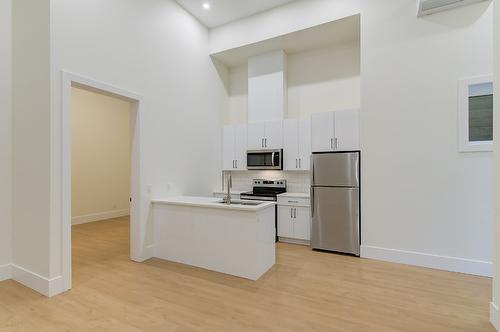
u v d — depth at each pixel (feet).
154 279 9.85
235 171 18.67
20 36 9.60
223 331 6.71
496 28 6.93
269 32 14.99
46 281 8.56
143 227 11.95
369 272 10.44
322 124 14.03
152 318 7.27
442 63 10.74
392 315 7.41
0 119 9.62
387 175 11.73
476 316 7.35
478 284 9.32
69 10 9.26
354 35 14.74
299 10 14.10
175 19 14.19
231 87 19.38
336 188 12.87
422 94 11.07
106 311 7.63
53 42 8.74
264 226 10.52
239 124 17.63
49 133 8.61
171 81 13.82
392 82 11.62
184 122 14.70
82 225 19.12
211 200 12.25
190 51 15.28
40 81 8.87
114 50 10.85
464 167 10.40
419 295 8.54
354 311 7.61
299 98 16.83
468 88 10.31
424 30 11.04
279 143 16.22
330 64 15.99
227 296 8.52
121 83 11.12
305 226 14.39
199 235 11.14
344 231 12.67
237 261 10.21
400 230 11.50
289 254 12.78
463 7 10.41
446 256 10.66
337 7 13.01
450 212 10.62
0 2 9.64
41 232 8.79
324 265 11.26
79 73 9.52
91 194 20.54
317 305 7.95
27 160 9.27
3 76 9.70
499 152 6.76
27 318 7.27
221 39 16.53
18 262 9.61
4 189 9.74
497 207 6.82
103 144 21.45
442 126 10.74
